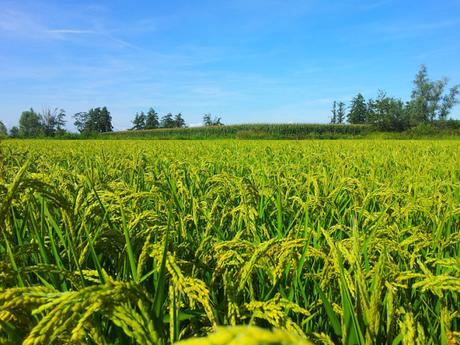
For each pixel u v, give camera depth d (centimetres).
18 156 898
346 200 492
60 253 246
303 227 338
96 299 118
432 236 307
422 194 498
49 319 111
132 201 346
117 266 238
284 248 205
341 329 196
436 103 11025
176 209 368
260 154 1497
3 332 180
